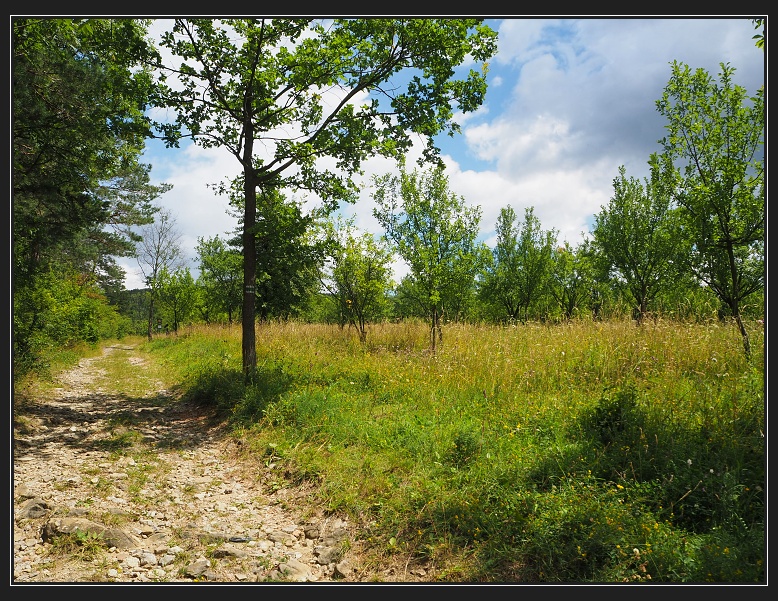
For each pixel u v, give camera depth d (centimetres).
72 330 1931
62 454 643
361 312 1498
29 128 995
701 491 385
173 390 1184
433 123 975
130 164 1277
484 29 927
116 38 907
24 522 436
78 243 1770
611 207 1523
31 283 1139
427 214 1196
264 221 1012
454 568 349
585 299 2431
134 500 504
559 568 328
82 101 1030
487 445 525
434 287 1174
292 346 1388
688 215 771
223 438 743
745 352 717
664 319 930
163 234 4031
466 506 405
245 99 986
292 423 697
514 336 1047
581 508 367
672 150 776
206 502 512
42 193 1039
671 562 310
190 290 4009
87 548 388
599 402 580
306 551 407
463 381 802
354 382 886
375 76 960
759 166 707
